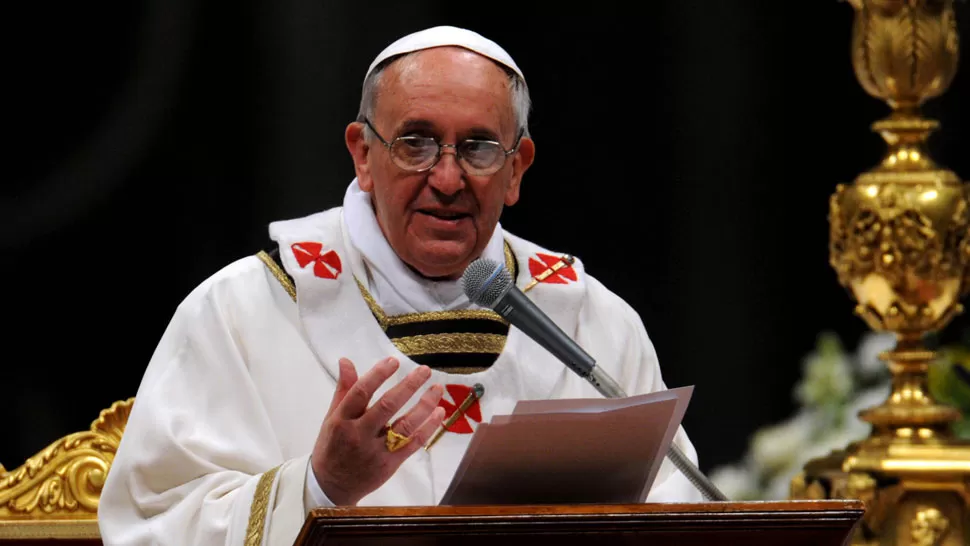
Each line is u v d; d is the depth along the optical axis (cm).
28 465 1255
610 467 916
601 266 2342
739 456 2316
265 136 2217
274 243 1290
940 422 1358
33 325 2203
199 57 2202
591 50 2309
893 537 1323
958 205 1327
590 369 956
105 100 2198
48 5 2173
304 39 2212
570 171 2330
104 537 1077
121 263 2212
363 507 810
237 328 1138
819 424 1530
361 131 1152
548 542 840
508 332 1174
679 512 852
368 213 1176
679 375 2334
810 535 880
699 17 2302
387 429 941
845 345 2320
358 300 1157
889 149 1379
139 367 2227
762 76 2314
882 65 1366
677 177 2327
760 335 2330
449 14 2262
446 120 1087
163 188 2212
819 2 2298
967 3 2178
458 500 906
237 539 989
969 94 2214
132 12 2189
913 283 1334
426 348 1148
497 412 1148
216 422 1105
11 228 2181
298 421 1123
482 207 1104
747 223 2333
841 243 1370
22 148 2189
